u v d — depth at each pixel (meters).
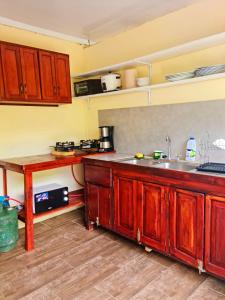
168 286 1.90
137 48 3.02
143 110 2.95
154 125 2.85
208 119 2.39
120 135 3.25
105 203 2.70
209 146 2.40
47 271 2.14
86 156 2.92
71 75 3.41
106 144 3.23
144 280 1.98
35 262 2.28
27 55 2.71
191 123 2.53
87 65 3.64
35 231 2.93
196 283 1.93
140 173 2.30
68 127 3.55
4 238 2.44
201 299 1.76
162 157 2.72
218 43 2.24
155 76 2.83
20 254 2.42
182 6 2.55
